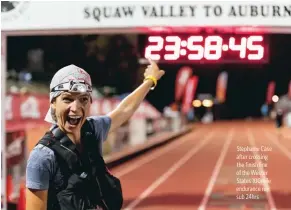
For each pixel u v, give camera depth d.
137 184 11.52
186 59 6.32
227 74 52.31
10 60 17.27
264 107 57.62
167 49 6.34
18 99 9.18
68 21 6.39
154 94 36.50
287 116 38.81
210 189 10.72
